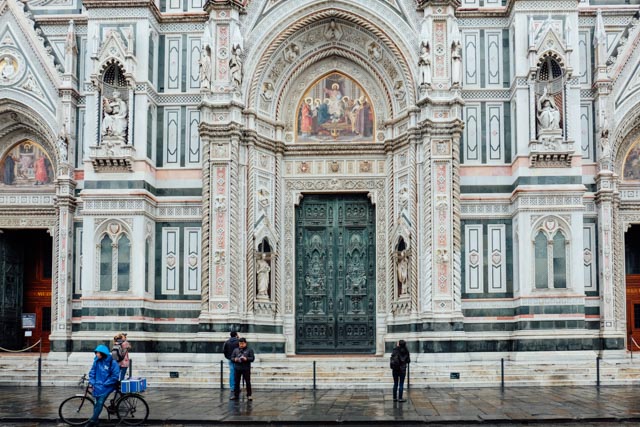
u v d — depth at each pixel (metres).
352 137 39.31
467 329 35.84
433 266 35.16
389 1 37.69
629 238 41.38
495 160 36.97
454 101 35.78
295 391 30.09
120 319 35.09
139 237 35.62
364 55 39.03
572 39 35.78
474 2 37.81
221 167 36.31
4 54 39.16
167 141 37.81
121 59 36.22
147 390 30.86
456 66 36.03
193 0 38.47
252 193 37.06
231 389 28.72
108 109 36.34
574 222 35.03
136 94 36.44
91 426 20.89
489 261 36.31
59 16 39.31
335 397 27.92
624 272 37.75
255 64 37.69
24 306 42.31
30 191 39.50
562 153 35.00
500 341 35.56
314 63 39.56
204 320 35.25
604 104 37.28
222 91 36.75
